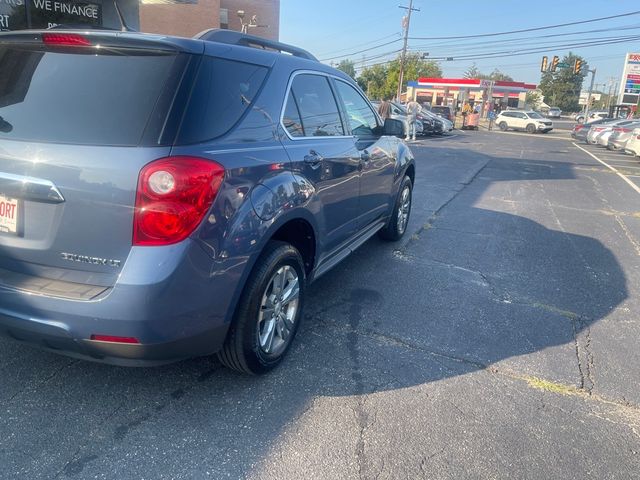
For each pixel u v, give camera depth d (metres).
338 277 5.02
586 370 3.52
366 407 2.96
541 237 7.00
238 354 2.94
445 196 9.77
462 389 3.20
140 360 2.48
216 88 2.66
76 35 2.54
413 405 3.00
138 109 2.40
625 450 2.72
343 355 3.52
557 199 10.15
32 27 8.92
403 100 63.22
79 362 3.24
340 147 3.90
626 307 4.67
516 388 3.25
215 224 2.48
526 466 2.56
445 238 6.67
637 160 19.92
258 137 2.92
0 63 2.74
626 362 3.66
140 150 2.32
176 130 2.39
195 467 2.43
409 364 3.46
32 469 2.36
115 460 2.45
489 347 3.77
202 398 2.95
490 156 18.39
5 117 2.57
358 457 2.56
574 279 5.35
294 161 3.15
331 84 4.08
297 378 3.21
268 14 29.34
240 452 2.55
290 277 3.30
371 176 4.60
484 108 53.69
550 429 2.86
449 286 4.94
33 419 2.70
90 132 2.40
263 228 2.80
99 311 2.31
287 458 2.53
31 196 2.43
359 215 4.48
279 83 3.24
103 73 2.51
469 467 2.53
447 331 3.98
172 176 2.30
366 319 4.11
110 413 2.78
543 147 24.67
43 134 2.46
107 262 2.37
